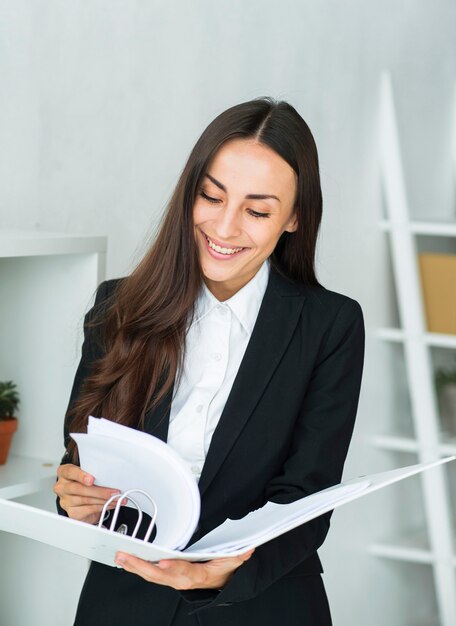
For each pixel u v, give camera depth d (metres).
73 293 1.92
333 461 1.53
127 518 1.53
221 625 1.46
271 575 1.40
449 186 4.13
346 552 3.28
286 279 1.61
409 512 3.79
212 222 1.47
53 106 2.16
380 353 3.59
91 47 2.24
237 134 1.44
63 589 2.00
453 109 4.14
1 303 2.00
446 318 3.56
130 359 1.53
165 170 2.53
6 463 1.93
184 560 1.30
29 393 1.98
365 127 3.40
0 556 2.06
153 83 2.44
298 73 2.98
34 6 2.08
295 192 1.49
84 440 1.33
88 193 2.29
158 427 1.51
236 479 1.49
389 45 3.52
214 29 2.62
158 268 1.53
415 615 3.83
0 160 2.04
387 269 3.65
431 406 3.48
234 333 1.55
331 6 3.12
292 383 1.53
